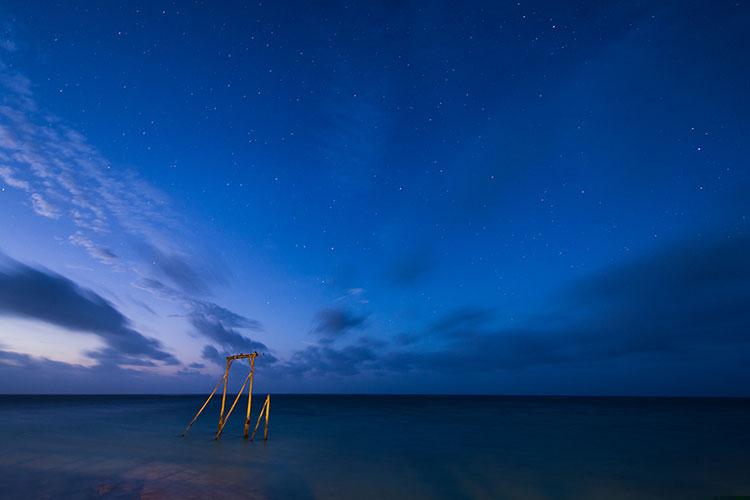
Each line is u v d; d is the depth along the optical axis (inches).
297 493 565.6
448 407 3462.1
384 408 3166.8
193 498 513.7
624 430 1446.9
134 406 2741.1
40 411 2062.0
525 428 1517.0
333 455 858.8
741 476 701.9
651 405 3978.8
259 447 927.0
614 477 689.6
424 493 581.6
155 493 527.2
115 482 573.6
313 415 2150.6
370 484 624.4
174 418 1680.6
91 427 1277.1
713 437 1247.5
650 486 633.6
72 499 497.0
